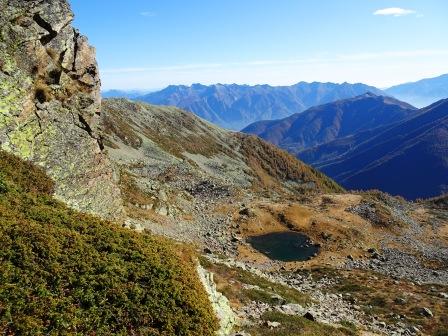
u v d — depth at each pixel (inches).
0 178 1002.1
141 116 6879.9
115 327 714.8
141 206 2741.1
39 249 769.6
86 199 1302.9
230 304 1306.6
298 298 1708.9
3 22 1259.8
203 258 1793.8
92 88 1473.9
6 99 1176.8
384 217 3983.8
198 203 3609.7
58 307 687.1
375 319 1753.2
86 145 1378.0
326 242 3277.6
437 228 4141.2
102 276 778.8
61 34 1408.7
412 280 2652.6
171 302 805.2
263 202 3946.9
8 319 626.8
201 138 7544.3
